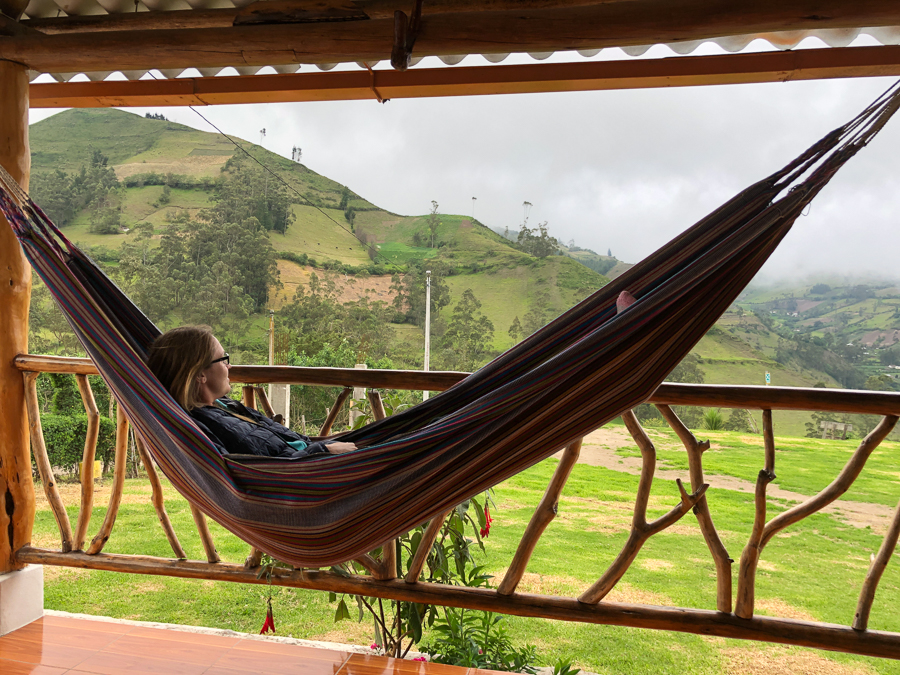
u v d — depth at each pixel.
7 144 2.04
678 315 1.32
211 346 1.58
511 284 82.69
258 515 1.42
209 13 2.20
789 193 1.32
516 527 7.89
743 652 3.61
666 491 11.73
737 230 1.30
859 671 3.41
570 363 1.28
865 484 13.69
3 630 1.91
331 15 1.91
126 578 4.34
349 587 1.80
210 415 1.52
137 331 1.78
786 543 8.09
